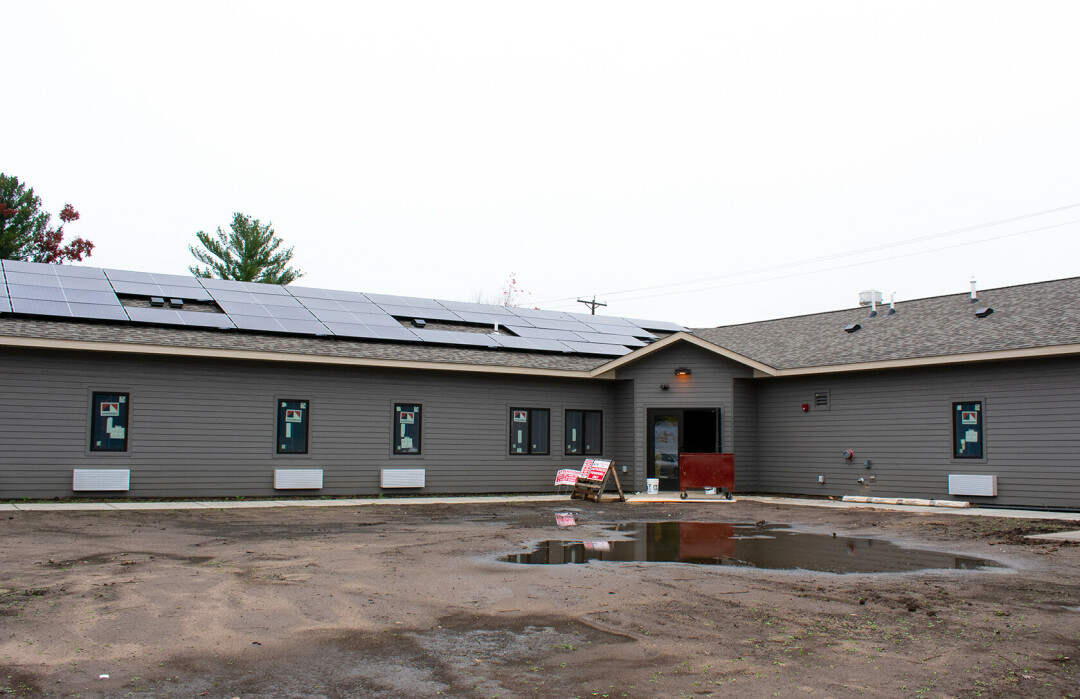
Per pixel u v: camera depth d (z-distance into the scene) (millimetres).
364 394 20562
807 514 17094
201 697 5281
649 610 7727
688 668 5992
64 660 5945
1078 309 18219
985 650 6469
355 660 6082
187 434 18344
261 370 19297
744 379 22344
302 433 19812
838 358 20531
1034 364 17156
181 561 9938
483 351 22938
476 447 22031
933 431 18750
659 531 14094
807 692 5516
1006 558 10961
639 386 23000
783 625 7215
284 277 46875
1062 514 16078
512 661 6109
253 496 19031
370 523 14695
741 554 11383
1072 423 16500
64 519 13914
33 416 16859
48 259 41406
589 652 6352
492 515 16672
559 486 23125
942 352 18344
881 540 12898
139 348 17359
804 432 21391
